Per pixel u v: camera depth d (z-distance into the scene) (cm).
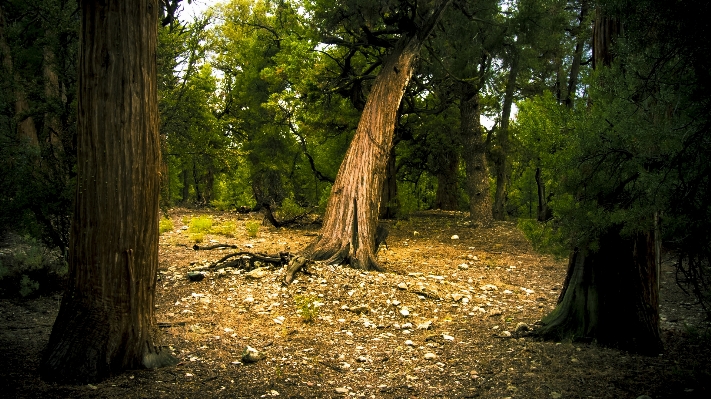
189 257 1120
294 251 1259
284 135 3128
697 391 446
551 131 552
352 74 1755
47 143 891
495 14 1781
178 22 1235
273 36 2972
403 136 1966
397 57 1198
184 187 3891
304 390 469
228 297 793
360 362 554
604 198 498
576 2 2166
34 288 792
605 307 593
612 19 570
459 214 2427
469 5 1689
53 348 452
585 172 503
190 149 1470
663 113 443
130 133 455
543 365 532
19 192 803
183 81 1291
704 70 400
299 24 2103
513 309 808
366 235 1024
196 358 529
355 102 1742
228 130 3123
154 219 486
